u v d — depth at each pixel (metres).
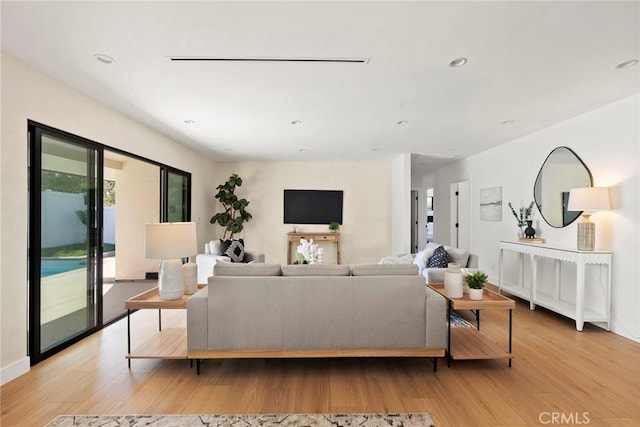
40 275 2.52
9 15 1.72
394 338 2.38
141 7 1.66
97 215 3.13
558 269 3.83
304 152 5.62
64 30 1.87
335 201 6.72
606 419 1.83
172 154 4.68
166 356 2.34
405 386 2.17
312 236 6.45
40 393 2.07
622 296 3.06
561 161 3.78
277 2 1.62
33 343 2.46
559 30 1.88
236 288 2.36
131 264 5.57
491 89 2.77
